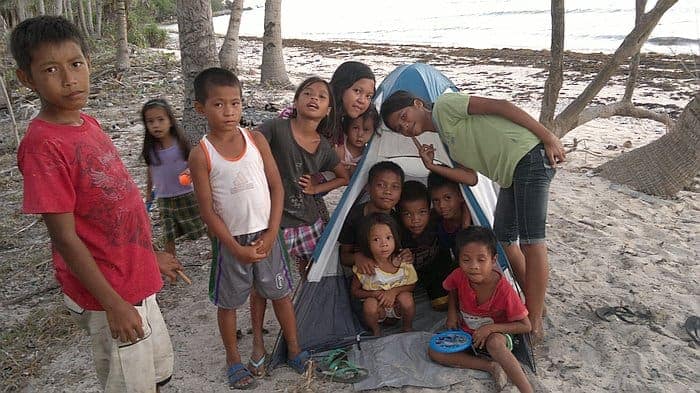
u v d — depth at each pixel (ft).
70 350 13.91
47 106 8.23
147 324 9.23
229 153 11.16
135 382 9.11
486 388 11.76
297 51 82.28
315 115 12.94
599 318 13.94
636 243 17.70
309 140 13.30
